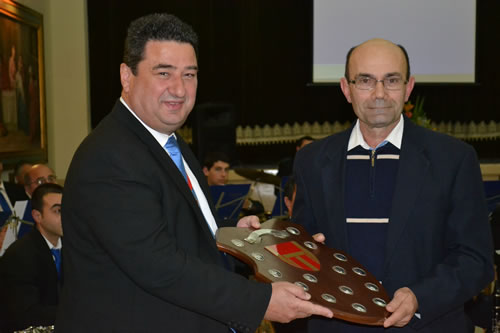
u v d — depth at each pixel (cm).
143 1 805
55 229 276
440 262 168
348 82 176
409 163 171
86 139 146
